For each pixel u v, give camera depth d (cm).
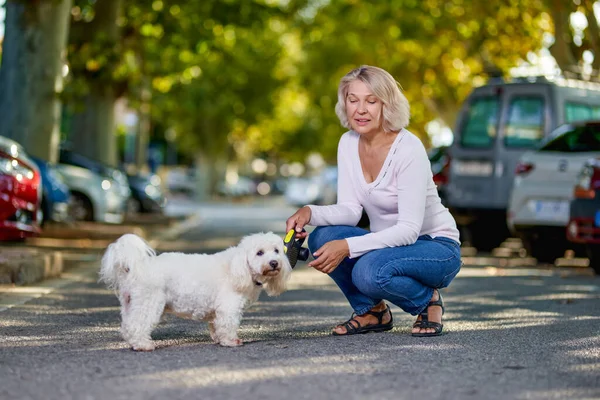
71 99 1694
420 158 694
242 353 622
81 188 2112
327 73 3906
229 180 7450
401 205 694
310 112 6125
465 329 750
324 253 675
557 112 1574
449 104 3331
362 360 598
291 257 687
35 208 1299
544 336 718
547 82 1595
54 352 627
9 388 509
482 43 2745
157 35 2527
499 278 1232
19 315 820
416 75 3341
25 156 1334
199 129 5591
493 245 1755
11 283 1028
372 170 712
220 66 4238
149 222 2347
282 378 538
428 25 2969
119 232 1781
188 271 633
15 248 1261
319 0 3638
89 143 2331
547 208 1392
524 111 1605
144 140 3875
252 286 646
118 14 2166
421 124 4153
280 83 5041
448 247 706
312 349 640
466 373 559
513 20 2534
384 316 732
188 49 2591
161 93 3356
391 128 696
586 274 1298
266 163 10550
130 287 627
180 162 8612
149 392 500
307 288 1091
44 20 1667
